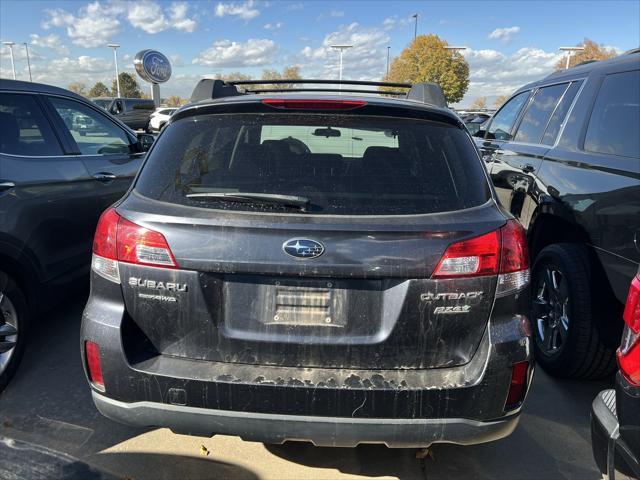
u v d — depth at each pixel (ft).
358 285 6.59
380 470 8.48
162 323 6.85
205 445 8.96
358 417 6.52
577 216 10.41
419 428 6.55
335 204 6.84
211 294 6.69
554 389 11.10
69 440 8.98
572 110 12.28
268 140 7.45
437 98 9.43
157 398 6.73
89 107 14.42
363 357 6.67
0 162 10.93
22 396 10.26
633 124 9.88
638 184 8.78
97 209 13.71
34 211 11.42
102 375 6.90
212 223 6.63
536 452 8.98
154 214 6.84
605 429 6.37
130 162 15.38
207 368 6.73
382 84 11.88
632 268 8.82
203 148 7.45
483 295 6.67
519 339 6.75
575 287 10.40
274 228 6.56
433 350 6.69
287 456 8.75
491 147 17.44
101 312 6.98
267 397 6.53
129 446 8.88
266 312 6.69
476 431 6.67
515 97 17.67
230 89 10.31
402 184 7.07
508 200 14.51
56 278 12.18
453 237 6.61
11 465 8.32
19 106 12.03
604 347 10.31
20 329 10.78
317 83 12.03
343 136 7.45
